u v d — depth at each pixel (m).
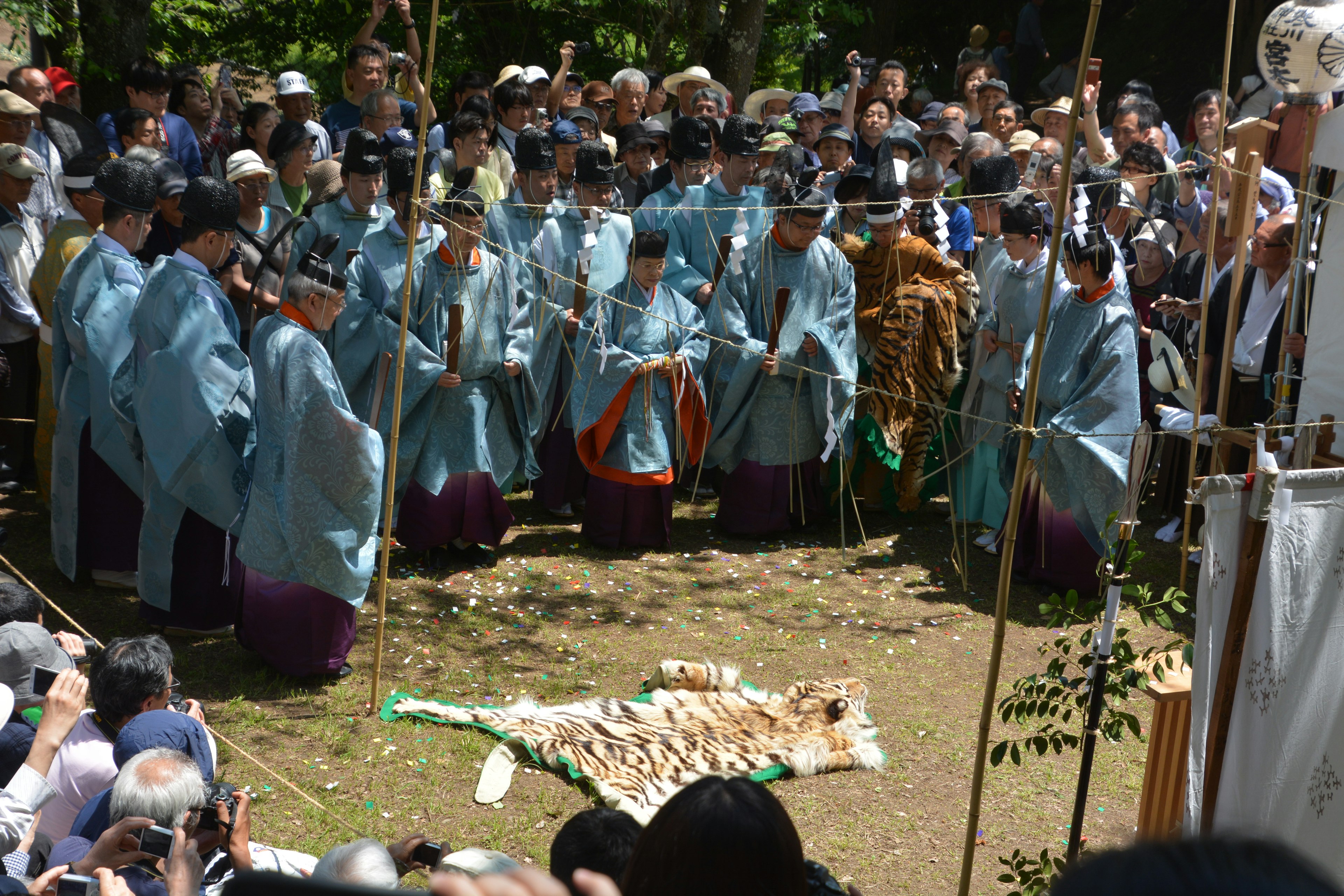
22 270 7.07
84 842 2.99
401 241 6.54
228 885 0.79
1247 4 16.36
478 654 5.69
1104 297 6.28
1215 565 2.97
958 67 14.25
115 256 5.75
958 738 5.00
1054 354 6.51
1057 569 6.52
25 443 7.57
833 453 7.83
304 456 4.96
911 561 7.21
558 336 7.31
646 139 8.94
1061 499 6.44
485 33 15.34
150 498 5.41
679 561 7.10
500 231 7.21
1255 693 3.01
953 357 7.33
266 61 15.16
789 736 4.87
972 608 6.49
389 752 4.69
